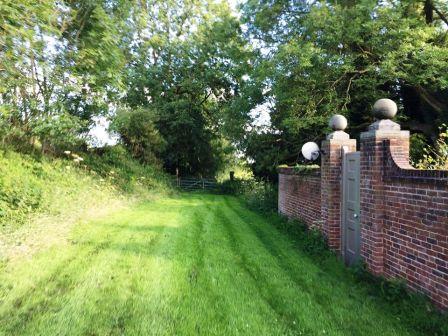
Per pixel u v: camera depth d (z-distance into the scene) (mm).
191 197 15328
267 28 12477
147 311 3238
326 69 9547
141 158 17250
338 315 3254
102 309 3248
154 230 6875
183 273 4363
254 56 14219
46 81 7691
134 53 19391
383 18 8906
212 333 2867
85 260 4703
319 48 9141
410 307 3217
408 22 8891
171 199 13562
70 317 3057
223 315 3207
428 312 3066
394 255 3742
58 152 10781
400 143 3850
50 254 4863
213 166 24188
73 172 9703
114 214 8508
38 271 4172
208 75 20906
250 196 13266
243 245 5957
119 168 13602
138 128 16406
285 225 7480
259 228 7621
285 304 3502
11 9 5176
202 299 3564
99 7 7867
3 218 5379
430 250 3172
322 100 10359
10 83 6461
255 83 12070
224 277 4266
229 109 14078
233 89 21766
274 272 4492
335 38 9203
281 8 11961
